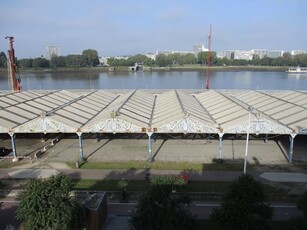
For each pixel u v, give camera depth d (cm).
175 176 3688
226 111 5509
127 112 5119
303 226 2605
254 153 4825
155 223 2369
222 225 2647
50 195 2473
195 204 3238
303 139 5509
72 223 2473
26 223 2466
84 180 3844
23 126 4488
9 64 8325
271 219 2789
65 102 6831
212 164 4375
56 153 4853
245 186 2575
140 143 5344
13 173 4097
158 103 6738
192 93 8125
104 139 5569
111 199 3388
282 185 3697
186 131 4456
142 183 3753
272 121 4331
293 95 6525
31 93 7119
